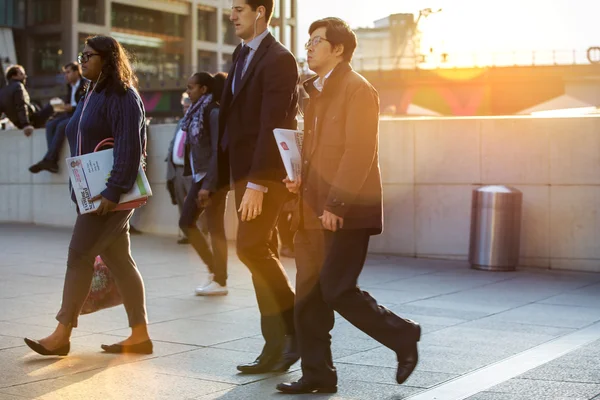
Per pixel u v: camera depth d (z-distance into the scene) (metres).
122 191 5.53
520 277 10.39
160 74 91.94
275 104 5.29
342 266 4.78
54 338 5.68
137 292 5.90
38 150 15.57
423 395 4.84
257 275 5.45
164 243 13.12
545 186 11.32
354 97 4.72
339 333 6.73
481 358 5.88
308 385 4.91
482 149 11.67
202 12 98.94
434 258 11.97
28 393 4.84
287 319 5.45
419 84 68.56
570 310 8.05
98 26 88.12
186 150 8.77
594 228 11.14
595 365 5.50
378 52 68.88
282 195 5.35
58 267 10.25
